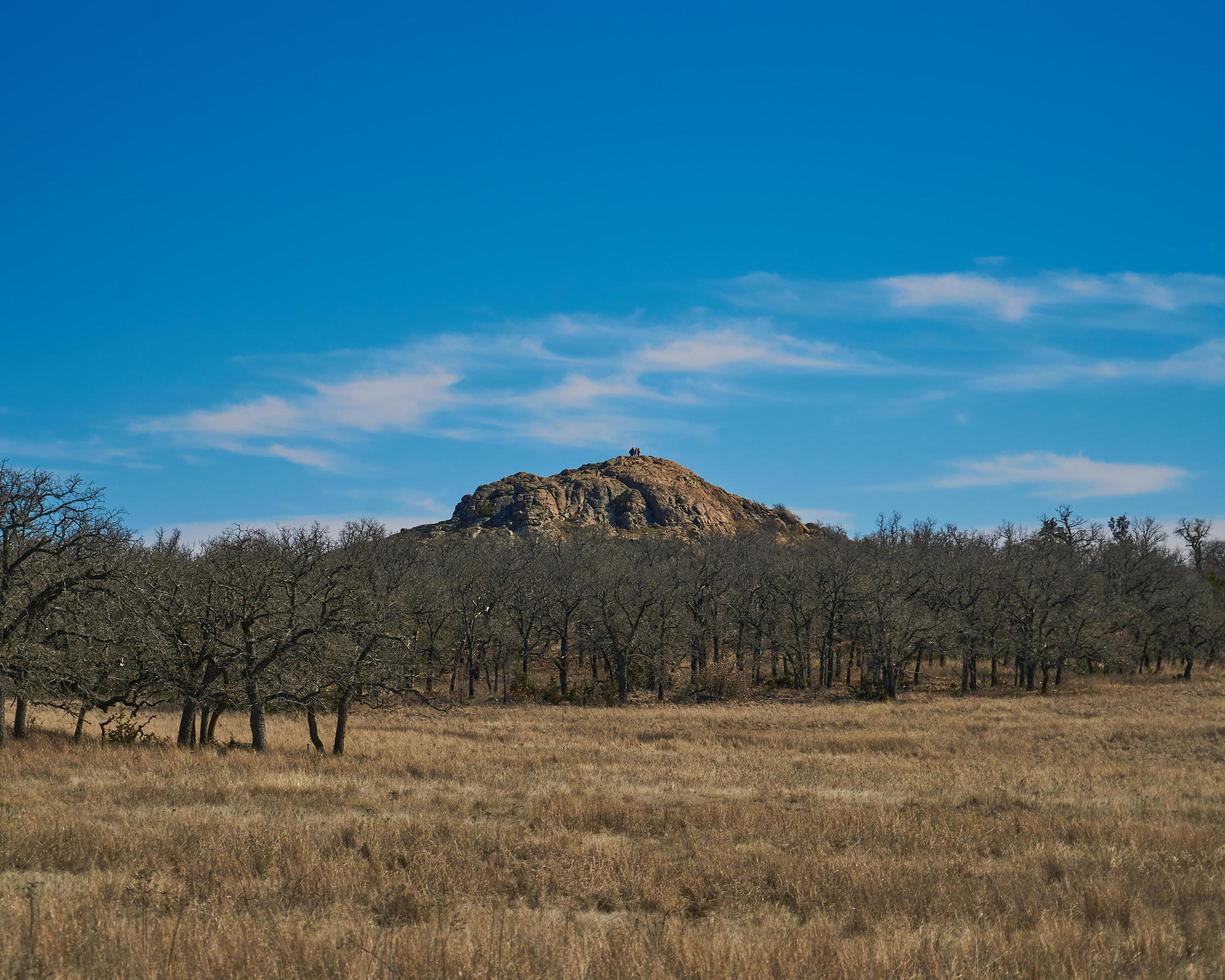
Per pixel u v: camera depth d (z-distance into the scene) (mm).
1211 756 41781
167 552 60094
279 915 12758
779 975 10227
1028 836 20641
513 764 36094
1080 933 11906
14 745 33812
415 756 37688
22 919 11453
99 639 37344
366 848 17750
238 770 29812
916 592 92625
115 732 38719
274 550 43406
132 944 10383
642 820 22422
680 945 10852
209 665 38781
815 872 16188
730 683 86000
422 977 9742
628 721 61062
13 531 35812
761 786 30109
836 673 98500
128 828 18484
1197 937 11969
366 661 39031
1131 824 21719
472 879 15492
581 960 10148
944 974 10273
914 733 51781
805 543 136125
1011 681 95125
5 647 34500
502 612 87812
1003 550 106812
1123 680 90625
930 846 19531
